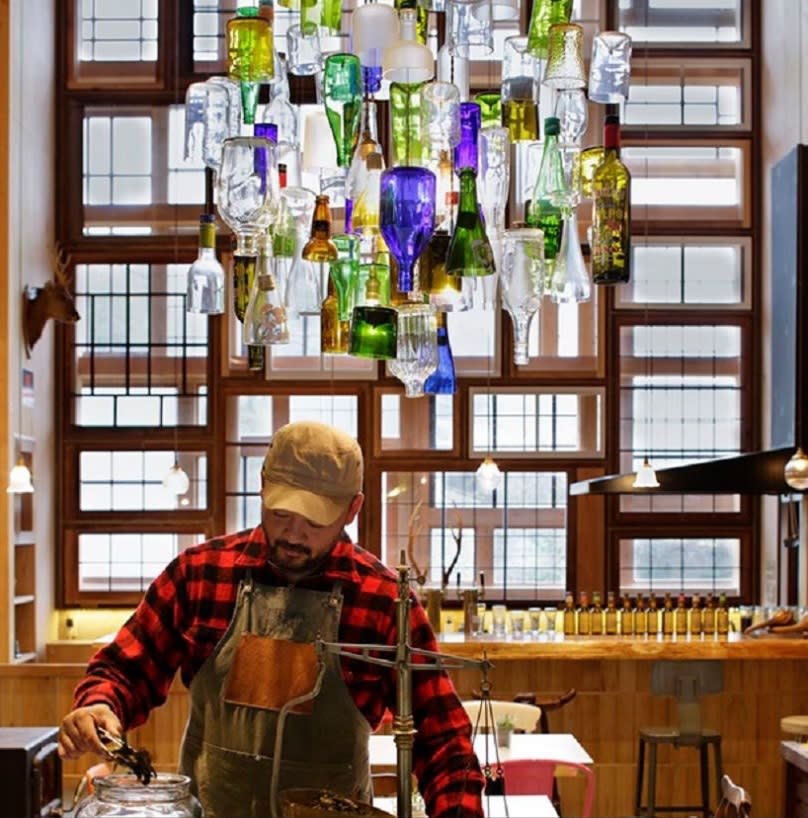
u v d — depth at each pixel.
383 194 3.24
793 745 6.94
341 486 2.74
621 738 9.47
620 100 3.61
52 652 11.09
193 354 11.48
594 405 11.47
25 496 10.69
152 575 11.42
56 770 4.95
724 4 11.65
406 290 3.31
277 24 11.23
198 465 11.45
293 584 2.91
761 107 11.55
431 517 11.40
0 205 10.07
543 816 4.71
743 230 11.48
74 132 11.57
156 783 2.12
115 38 11.62
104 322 11.51
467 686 9.37
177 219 11.54
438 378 4.31
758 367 11.45
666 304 11.45
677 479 8.32
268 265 3.71
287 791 2.29
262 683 2.85
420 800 4.96
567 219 3.72
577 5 11.65
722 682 9.16
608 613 9.68
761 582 11.29
